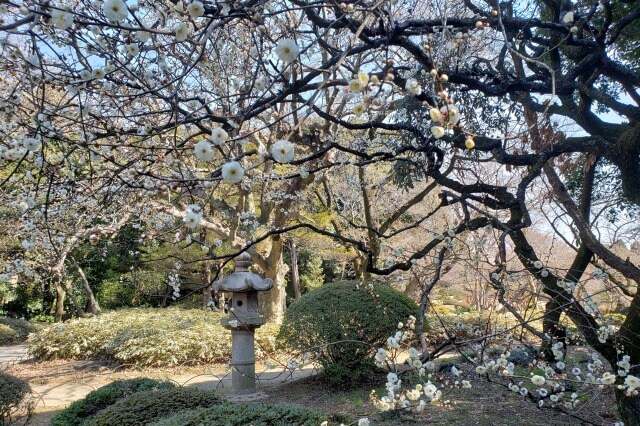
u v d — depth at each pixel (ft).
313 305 19.51
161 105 9.87
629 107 10.50
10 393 13.66
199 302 42.65
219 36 7.88
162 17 6.28
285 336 20.11
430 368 7.32
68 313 48.57
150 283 36.60
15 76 7.06
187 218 5.25
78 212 14.23
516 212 11.21
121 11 4.78
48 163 6.84
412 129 9.02
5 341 37.76
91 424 10.53
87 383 23.65
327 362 18.78
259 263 33.24
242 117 6.23
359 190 27.78
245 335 17.94
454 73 8.53
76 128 7.80
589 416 12.45
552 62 10.93
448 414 13.60
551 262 18.12
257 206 36.78
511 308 7.71
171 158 7.76
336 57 7.17
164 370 26.37
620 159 9.94
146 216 15.92
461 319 26.43
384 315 18.43
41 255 19.81
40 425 16.02
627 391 6.54
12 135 6.81
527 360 15.47
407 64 12.94
